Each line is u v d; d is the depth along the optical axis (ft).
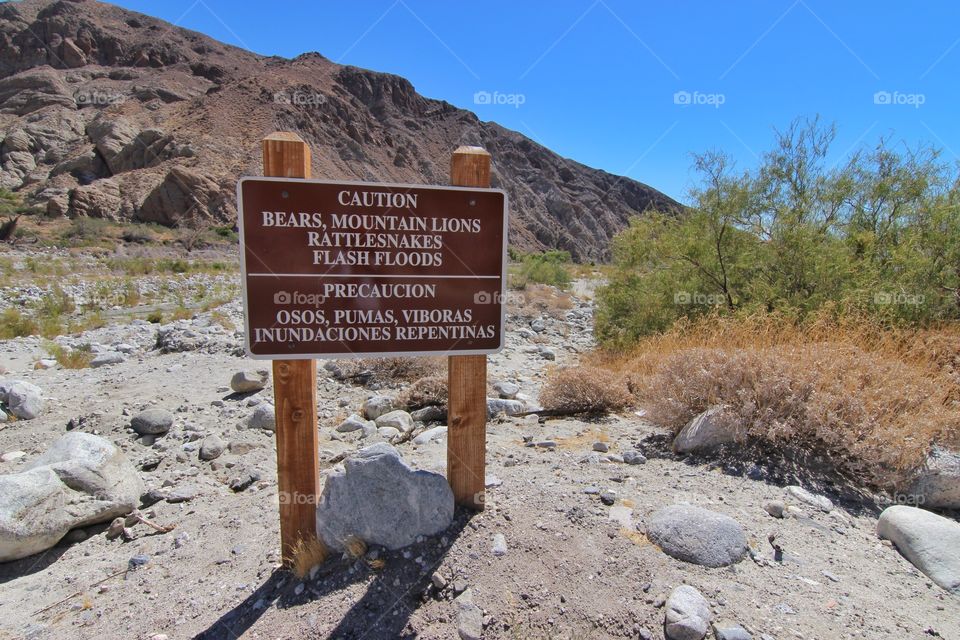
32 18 517.96
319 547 9.69
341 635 7.99
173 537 11.84
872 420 12.79
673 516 9.89
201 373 26.55
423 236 9.63
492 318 10.13
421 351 9.91
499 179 516.32
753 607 7.98
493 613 8.11
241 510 12.77
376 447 10.25
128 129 280.92
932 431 12.27
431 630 7.95
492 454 14.80
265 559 10.32
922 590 8.61
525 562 9.08
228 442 17.53
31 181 273.33
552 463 13.82
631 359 26.71
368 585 8.89
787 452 13.47
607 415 18.40
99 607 9.40
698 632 7.39
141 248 141.08
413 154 533.96
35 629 8.87
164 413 19.06
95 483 12.80
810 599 8.23
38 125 318.65
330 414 20.62
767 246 27.81
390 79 636.07
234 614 8.78
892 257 24.34
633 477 12.65
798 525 10.46
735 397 14.60
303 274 9.23
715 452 13.88
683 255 30.27
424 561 9.27
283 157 9.04
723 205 28.81
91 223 164.14
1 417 19.80
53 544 11.65
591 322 48.73
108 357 30.07
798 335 18.28
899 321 20.44
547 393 19.45
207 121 327.26
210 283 83.15
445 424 18.67
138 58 508.94
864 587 8.61
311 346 9.42
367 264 9.45
